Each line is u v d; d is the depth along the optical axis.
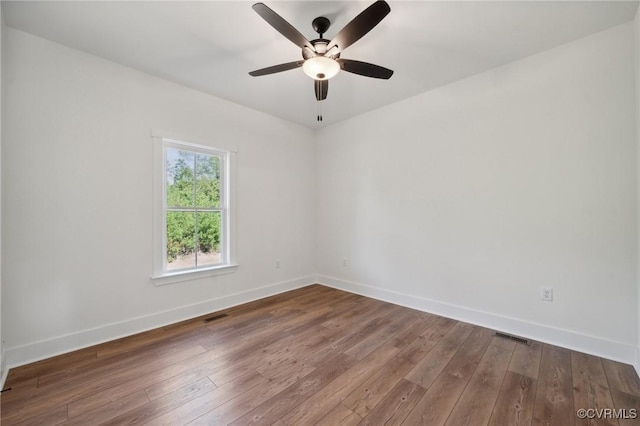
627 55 2.12
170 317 2.93
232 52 2.45
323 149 4.46
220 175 3.46
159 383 1.91
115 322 2.59
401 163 3.50
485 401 1.73
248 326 2.87
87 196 2.44
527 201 2.58
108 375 2.00
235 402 1.72
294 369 2.09
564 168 2.39
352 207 4.06
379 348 2.40
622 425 1.54
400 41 2.31
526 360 2.20
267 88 3.13
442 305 3.15
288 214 4.16
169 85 2.94
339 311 3.29
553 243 2.46
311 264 4.52
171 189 3.03
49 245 2.26
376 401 1.73
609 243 2.21
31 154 2.18
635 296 2.11
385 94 3.31
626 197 2.14
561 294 2.42
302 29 2.16
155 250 2.83
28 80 2.17
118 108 2.61
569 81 2.36
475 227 2.90
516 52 2.48
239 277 3.56
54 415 1.61
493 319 2.79
